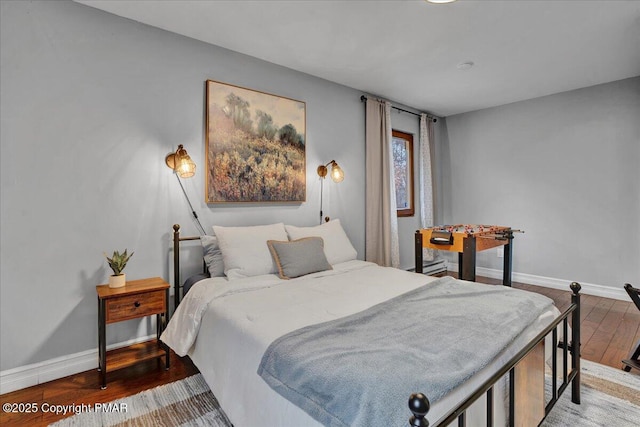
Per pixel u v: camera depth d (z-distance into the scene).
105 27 2.23
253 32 2.51
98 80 2.21
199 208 2.66
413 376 1.04
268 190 3.01
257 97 2.93
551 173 4.12
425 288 2.08
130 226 2.35
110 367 2.02
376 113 4.00
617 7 2.20
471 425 1.11
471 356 1.19
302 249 2.55
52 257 2.06
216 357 1.71
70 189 2.12
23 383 1.96
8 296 1.93
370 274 2.55
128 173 2.33
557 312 1.88
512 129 4.43
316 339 1.35
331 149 3.57
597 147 3.77
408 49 2.80
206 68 2.67
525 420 1.42
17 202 1.95
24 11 1.96
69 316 2.12
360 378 1.04
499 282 4.38
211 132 2.66
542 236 4.21
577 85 3.76
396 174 4.59
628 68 3.26
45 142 2.03
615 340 2.63
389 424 0.89
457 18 2.32
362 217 3.92
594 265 3.83
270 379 1.25
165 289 2.17
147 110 2.40
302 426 1.09
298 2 2.12
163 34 2.47
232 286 2.10
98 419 1.68
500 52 2.87
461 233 3.08
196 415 1.71
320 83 3.46
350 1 2.11
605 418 1.69
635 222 3.56
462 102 4.37
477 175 4.79
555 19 2.34
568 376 1.73
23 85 1.96
